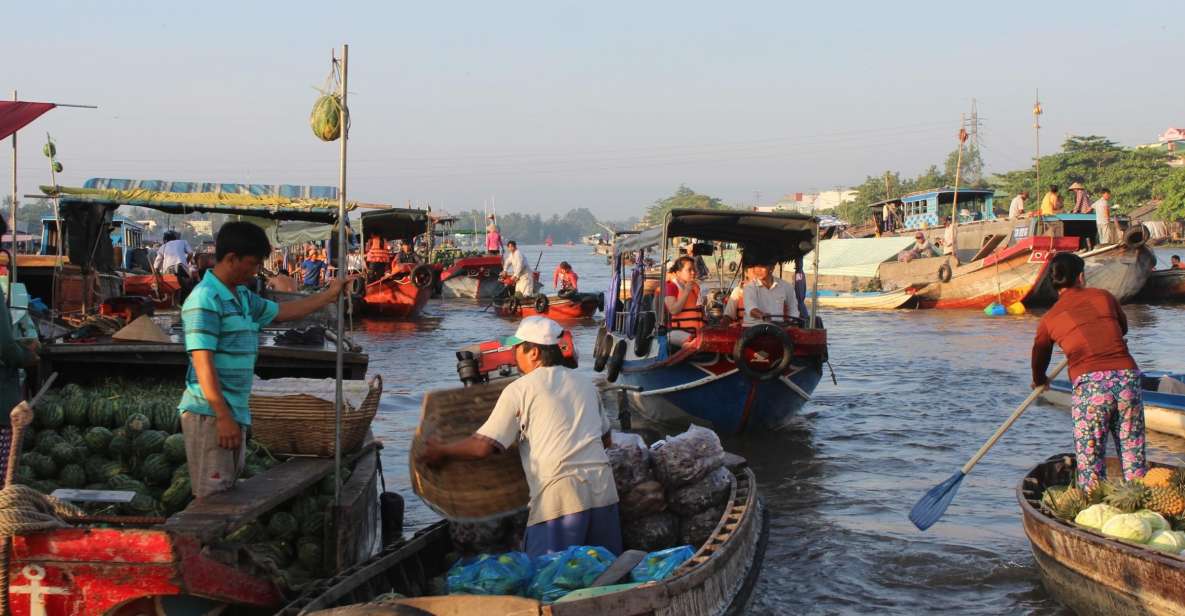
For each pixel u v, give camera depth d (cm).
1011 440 1102
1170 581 527
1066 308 693
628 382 1320
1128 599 556
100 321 1127
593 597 452
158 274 1767
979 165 11181
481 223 19400
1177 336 2162
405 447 1079
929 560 712
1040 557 639
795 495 898
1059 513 644
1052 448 1059
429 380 1591
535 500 565
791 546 746
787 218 1187
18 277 1702
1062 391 1288
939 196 3772
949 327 2467
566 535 558
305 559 599
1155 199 9181
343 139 586
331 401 641
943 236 3516
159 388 903
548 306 2959
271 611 500
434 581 573
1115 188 9450
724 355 1118
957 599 641
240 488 548
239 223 515
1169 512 608
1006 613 616
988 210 3766
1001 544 745
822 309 3197
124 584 410
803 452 1073
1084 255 2833
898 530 784
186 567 414
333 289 580
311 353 1021
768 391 1130
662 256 1198
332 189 1258
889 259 3419
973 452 1052
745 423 1159
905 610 624
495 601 444
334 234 1794
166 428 693
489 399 664
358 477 688
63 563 406
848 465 1009
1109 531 583
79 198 1235
